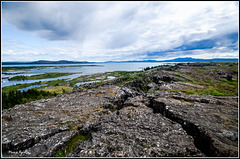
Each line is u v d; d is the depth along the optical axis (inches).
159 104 829.8
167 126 559.2
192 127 546.3
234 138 444.5
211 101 818.2
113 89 1349.7
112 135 508.4
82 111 798.5
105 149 429.7
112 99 1065.5
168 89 1624.0
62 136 521.3
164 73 3353.8
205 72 3649.1
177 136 492.4
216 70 3993.6
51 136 526.0
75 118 691.4
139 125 573.3
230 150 392.5
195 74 3309.5
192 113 650.8
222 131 483.8
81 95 1136.8
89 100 1003.9
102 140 476.1
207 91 1331.2
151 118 644.1
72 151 468.4
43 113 736.3
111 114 740.7
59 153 454.9
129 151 417.7
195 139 509.4
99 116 743.7
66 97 1072.8
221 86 1968.5
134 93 1393.9
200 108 716.7
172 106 753.0
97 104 927.0
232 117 599.8
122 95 1211.9
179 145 442.9
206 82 2372.0
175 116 641.0
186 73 3521.2
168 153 409.7
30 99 1771.7
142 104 914.7
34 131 535.5
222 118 589.9
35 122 622.8
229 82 2352.4
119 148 431.8
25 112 731.4
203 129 502.0
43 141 486.0
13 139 472.1
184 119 591.2
